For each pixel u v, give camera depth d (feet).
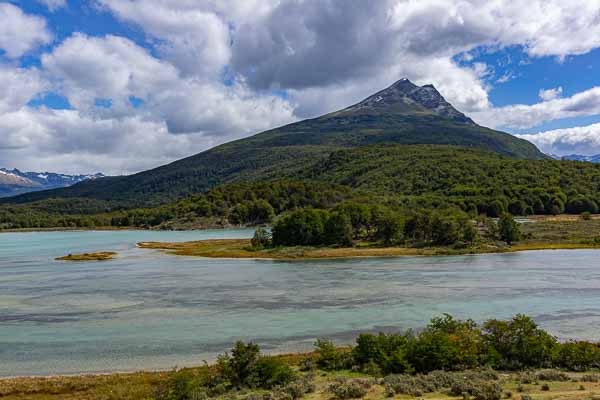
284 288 240.73
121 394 97.30
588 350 107.86
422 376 96.32
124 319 181.06
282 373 100.12
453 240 427.33
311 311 186.91
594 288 222.07
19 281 285.43
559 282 239.71
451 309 184.55
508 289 222.89
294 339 150.10
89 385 107.04
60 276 304.09
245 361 101.76
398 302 199.41
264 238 467.52
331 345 121.90
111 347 145.69
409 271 291.99
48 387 106.01
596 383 87.10
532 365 105.81
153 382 107.24
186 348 143.23
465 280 251.39
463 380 90.68
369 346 114.32
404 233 455.63
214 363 128.06
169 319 179.52
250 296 221.25
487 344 111.96
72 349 144.46
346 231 448.24
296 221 460.55
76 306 207.00
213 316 182.80
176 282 269.23
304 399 84.89
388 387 86.33
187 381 97.14
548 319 167.12
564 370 102.12
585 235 456.04
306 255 398.62
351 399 82.89
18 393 102.89
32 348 146.20
